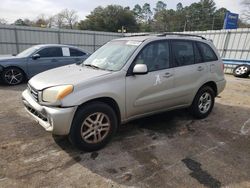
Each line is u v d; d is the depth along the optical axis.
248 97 7.06
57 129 2.95
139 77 3.56
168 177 2.79
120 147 3.50
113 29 53.31
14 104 5.57
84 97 3.03
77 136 3.12
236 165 3.10
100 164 3.02
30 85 3.50
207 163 3.13
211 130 4.29
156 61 3.85
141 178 2.75
